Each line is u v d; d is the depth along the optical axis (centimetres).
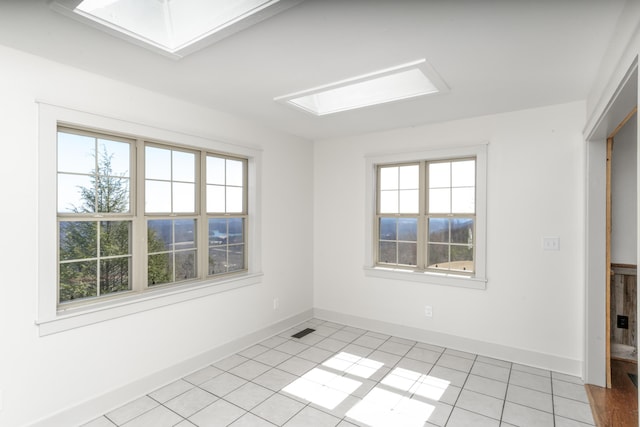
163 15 196
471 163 361
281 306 409
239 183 370
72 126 236
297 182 434
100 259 259
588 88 267
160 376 280
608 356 277
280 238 407
